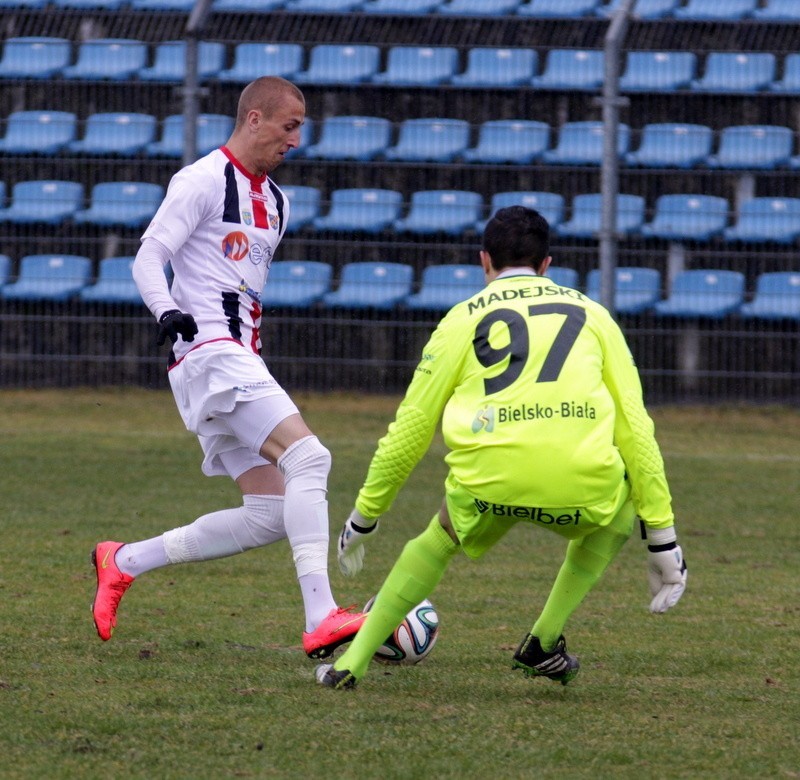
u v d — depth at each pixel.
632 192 46.97
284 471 15.54
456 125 44.88
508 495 12.80
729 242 44.59
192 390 15.91
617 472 12.88
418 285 42.72
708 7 50.44
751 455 37.09
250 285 16.22
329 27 50.78
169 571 22.53
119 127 48.69
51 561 22.48
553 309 13.25
